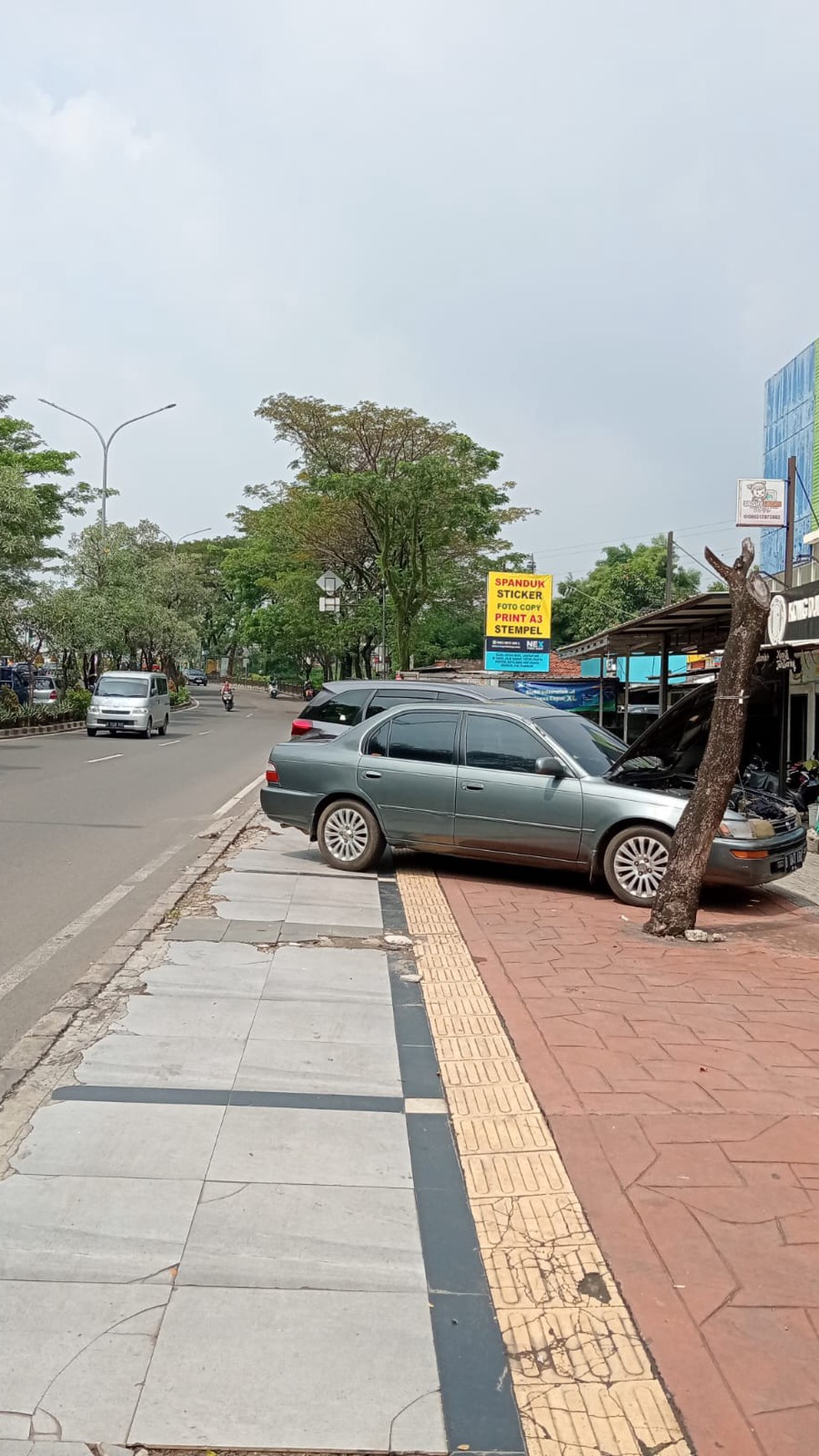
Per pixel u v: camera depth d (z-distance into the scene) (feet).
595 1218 11.50
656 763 31.89
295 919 24.40
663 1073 15.53
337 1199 11.71
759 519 56.75
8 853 33.12
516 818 28.66
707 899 29.55
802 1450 8.24
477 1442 8.25
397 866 31.89
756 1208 11.74
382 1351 9.20
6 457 122.62
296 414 129.49
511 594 120.88
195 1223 11.10
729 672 24.21
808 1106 14.43
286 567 177.37
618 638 54.75
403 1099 14.47
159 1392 8.59
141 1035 16.49
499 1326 9.63
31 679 115.03
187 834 37.81
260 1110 13.93
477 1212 11.57
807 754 52.95
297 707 202.59
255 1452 8.07
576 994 19.31
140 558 162.81
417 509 120.78
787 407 74.23
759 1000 19.30
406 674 102.01
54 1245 10.60
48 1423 8.23
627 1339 9.50
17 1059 15.43
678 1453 8.20
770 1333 9.61
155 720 102.94
